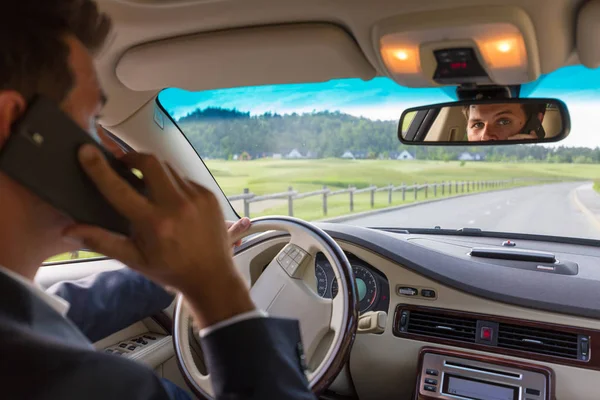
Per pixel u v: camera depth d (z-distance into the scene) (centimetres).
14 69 47
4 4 48
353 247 192
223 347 56
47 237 53
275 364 57
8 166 46
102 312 141
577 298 166
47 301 53
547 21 115
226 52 147
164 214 53
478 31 118
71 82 52
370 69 158
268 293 156
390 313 187
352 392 197
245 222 134
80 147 50
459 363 173
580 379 159
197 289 56
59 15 51
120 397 49
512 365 166
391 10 120
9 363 44
